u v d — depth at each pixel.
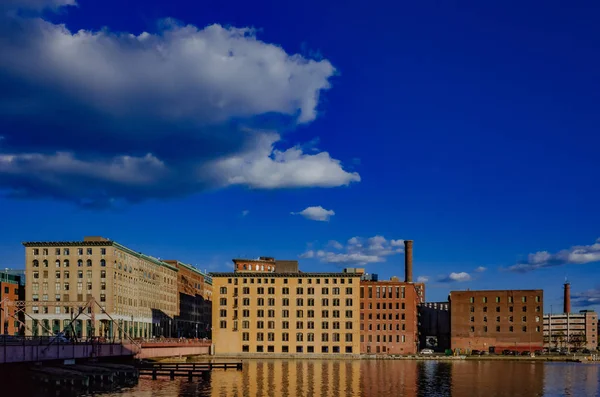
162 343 180.00
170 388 108.25
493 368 167.38
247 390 106.88
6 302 146.38
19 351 107.75
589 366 180.00
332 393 104.75
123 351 148.12
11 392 100.31
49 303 156.25
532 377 137.50
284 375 137.00
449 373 147.12
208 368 148.50
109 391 102.88
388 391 108.12
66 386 108.00
